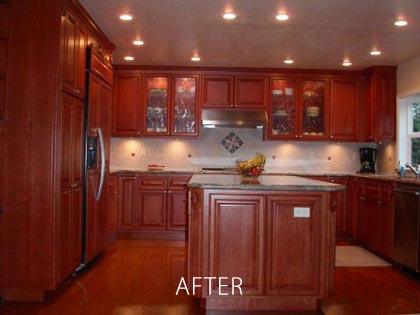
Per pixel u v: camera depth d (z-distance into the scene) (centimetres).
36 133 323
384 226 475
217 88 616
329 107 620
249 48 504
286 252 315
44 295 328
